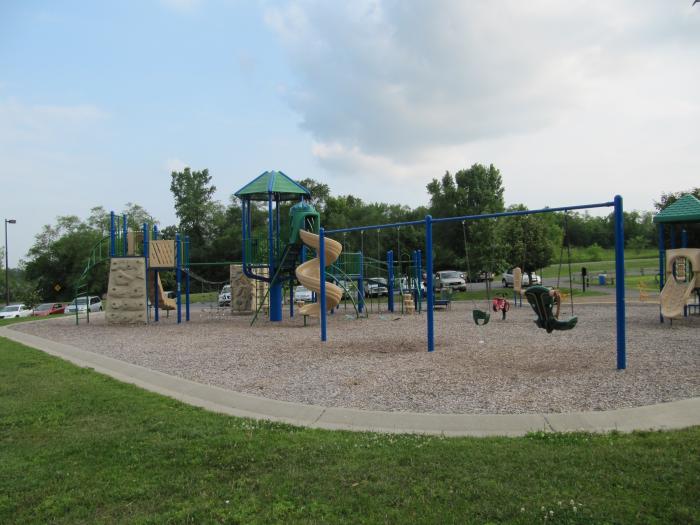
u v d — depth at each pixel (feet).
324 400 23.82
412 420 20.07
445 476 14.19
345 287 71.36
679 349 34.17
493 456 15.35
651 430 17.35
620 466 14.19
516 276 79.82
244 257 68.80
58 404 23.93
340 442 17.40
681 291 51.42
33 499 14.14
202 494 13.98
